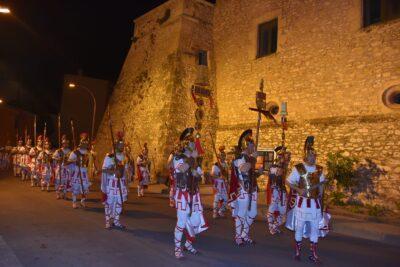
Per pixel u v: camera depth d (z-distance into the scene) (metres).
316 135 13.94
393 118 11.78
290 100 15.30
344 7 13.66
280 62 15.95
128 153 13.48
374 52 12.57
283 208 7.80
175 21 20.03
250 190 6.68
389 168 11.59
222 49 19.66
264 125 16.31
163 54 20.33
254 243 6.88
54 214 8.95
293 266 5.55
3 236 6.68
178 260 5.63
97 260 5.49
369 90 12.60
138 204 11.49
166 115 18.48
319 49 14.39
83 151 10.34
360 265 5.79
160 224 8.30
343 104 13.37
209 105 19.36
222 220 9.31
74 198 10.03
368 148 12.25
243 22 18.36
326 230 6.08
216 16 20.42
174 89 18.67
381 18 12.65
